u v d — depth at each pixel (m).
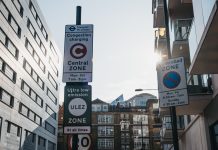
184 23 16.84
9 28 38.47
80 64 7.62
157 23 25.70
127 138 83.69
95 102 88.06
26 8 45.47
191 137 20.67
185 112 16.75
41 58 54.28
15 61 40.34
